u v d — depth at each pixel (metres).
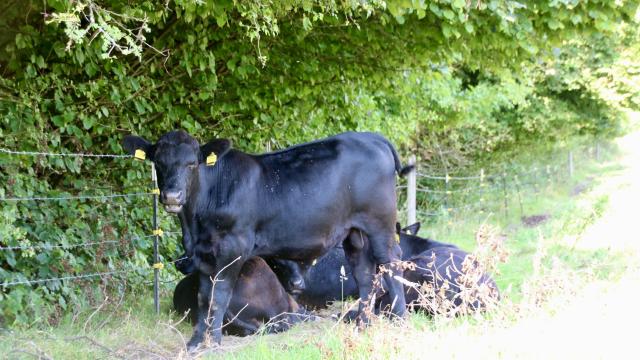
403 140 16.52
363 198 8.26
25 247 7.94
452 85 18.67
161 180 7.15
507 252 6.12
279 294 8.44
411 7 8.38
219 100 11.23
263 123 11.84
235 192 7.54
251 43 9.92
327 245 8.13
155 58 9.96
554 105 26.50
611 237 14.16
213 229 7.47
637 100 26.44
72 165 9.13
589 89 25.77
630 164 42.34
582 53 24.44
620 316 6.49
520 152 27.20
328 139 8.33
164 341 7.63
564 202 23.75
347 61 11.81
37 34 8.63
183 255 9.41
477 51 11.55
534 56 11.89
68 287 8.62
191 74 10.03
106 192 10.01
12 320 8.05
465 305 6.23
